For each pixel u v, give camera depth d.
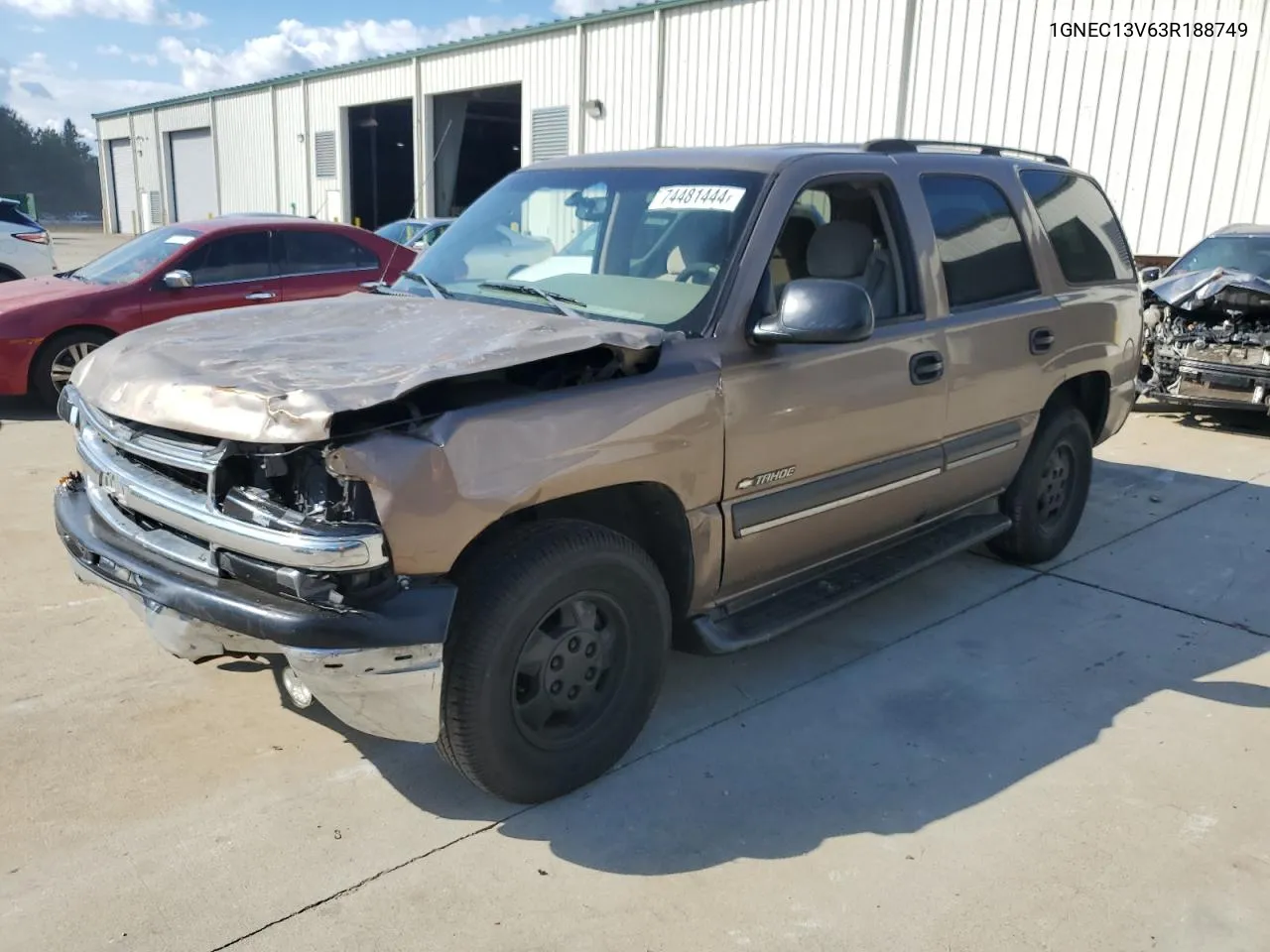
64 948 2.54
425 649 2.66
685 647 3.64
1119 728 3.74
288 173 30.55
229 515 2.72
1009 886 2.86
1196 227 12.41
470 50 22.67
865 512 4.05
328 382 2.68
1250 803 3.28
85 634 4.32
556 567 2.92
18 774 3.29
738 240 3.52
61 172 112.25
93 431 3.33
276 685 3.92
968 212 4.55
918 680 4.08
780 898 2.79
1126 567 5.43
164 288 8.71
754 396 3.43
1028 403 4.81
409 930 2.63
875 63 15.30
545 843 3.00
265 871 2.85
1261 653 4.41
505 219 4.23
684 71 18.12
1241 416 9.69
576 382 3.08
